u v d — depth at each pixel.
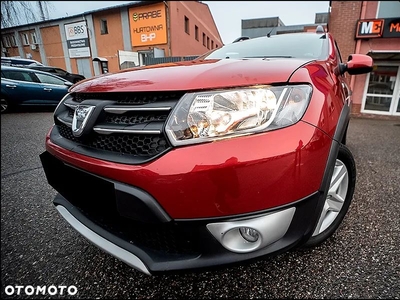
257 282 1.10
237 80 0.92
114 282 1.15
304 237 0.96
